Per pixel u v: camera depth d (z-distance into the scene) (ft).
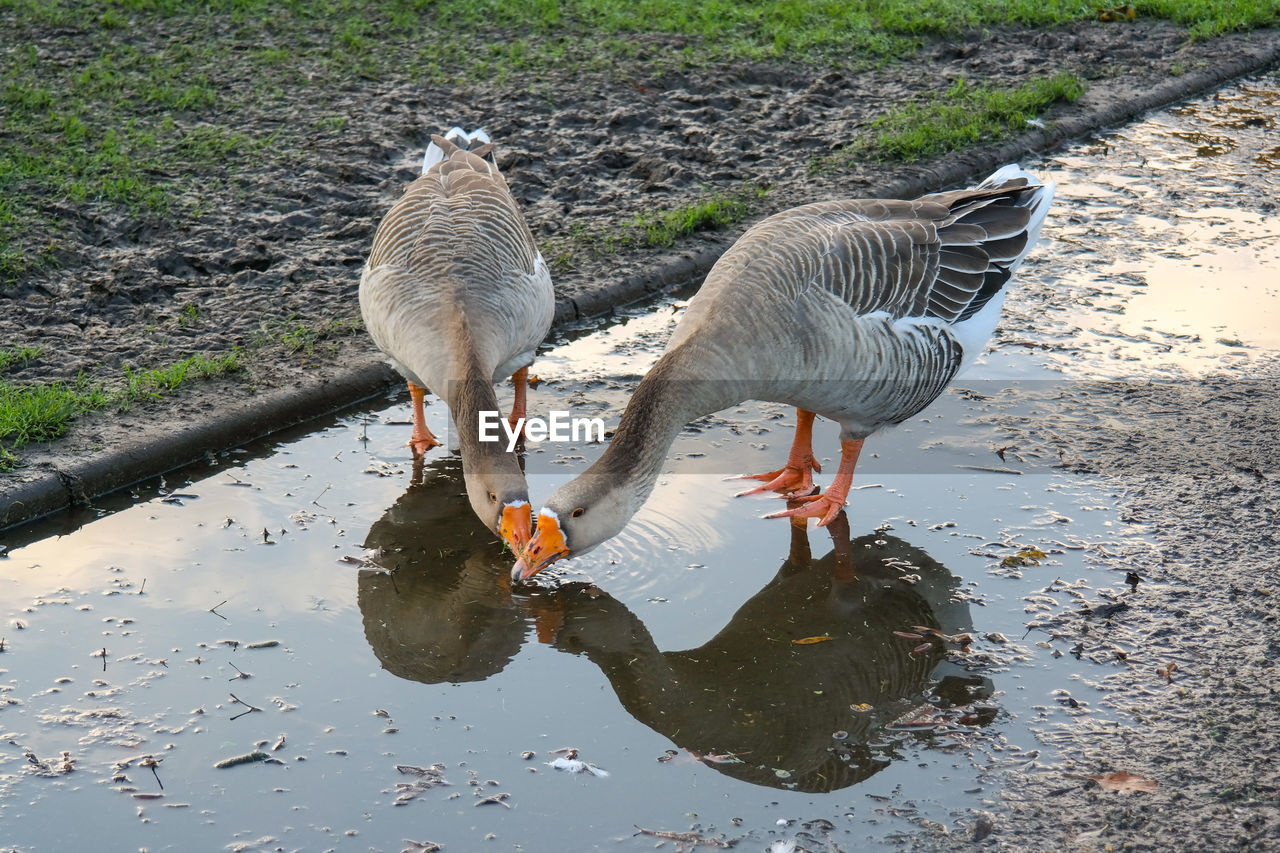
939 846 7.24
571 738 7.79
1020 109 13.80
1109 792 7.40
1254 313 10.78
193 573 8.59
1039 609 8.32
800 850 7.23
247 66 14.07
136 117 12.90
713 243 11.48
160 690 7.94
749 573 8.72
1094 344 10.43
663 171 12.43
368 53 14.65
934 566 8.64
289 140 12.64
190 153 12.29
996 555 8.68
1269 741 7.57
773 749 7.73
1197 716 7.71
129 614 8.32
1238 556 8.55
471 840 7.30
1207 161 13.24
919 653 8.14
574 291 10.80
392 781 7.55
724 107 13.88
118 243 11.07
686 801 7.47
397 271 9.09
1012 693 7.88
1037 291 11.09
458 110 13.46
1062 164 13.19
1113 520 8.84
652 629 8.41
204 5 15.84
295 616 8.38
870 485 9.23
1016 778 7.49
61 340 9.95
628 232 11.56
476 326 8.82
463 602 8.54
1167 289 11.10
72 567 8.58
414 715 7.88
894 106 13.94
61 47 14.17
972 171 12.85
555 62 14.71
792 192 12.19
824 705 7.96
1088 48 16.10
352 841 7.30
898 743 7.72
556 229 11.61
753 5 17.04
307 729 7.79
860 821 7.36
